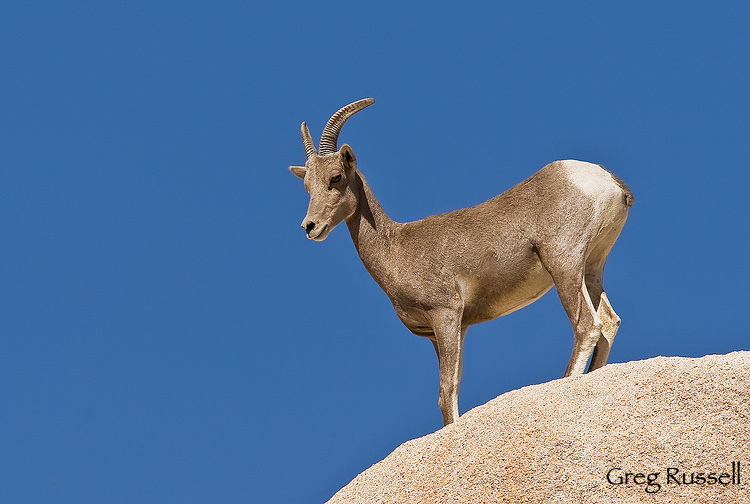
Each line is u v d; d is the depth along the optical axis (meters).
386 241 44.66
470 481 36.59
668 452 35.56
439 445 38.50
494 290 43.41
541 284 43.53
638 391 37.56
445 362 42.81
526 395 38.88
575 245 41.97
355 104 46.06
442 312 43.22
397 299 44.34
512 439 37.12
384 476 38.78
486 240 43.19
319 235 44.25
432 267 43.50
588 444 36.19
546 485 35.47
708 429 36.06
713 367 37.84
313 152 45.94
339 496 39.22
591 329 41.38
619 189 43.00
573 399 37.97
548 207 42.50
